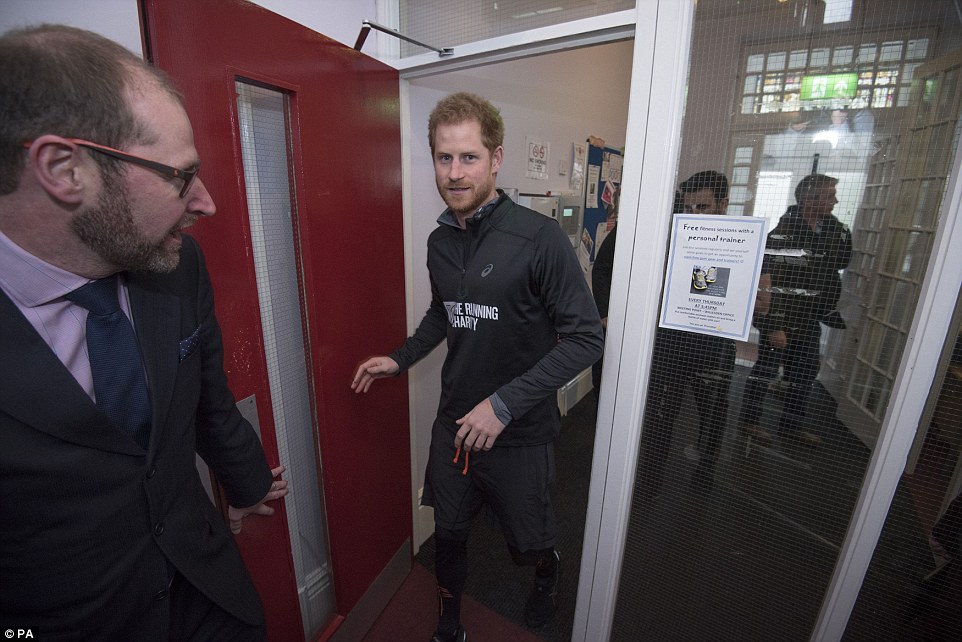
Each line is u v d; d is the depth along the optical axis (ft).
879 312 2.83
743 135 2.98
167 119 1.74
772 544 3.52
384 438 4.83
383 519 4.95
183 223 2.01
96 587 1.87
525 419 3.70
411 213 4.98
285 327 3.61
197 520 2.34
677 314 3.41
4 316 1.58
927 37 2.46
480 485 4.02
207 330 2.51
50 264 1.69
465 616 5.03
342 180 3.75
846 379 3.01
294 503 3.98
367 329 4.31
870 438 3.01
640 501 3.96
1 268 1.60
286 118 3.30
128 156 1.61
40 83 1.42
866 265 2.81
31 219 1.56
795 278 3.01
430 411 6.02
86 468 1.77
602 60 9.29
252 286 3.11
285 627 3.85
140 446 1.99
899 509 3.00
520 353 3.66
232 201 2.89
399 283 4.78
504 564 5.76
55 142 1.45
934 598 3.11
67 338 1.80
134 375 1.99
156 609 2.12
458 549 4.27
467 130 3.22
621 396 3.70
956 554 2.99
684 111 3.11
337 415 4.03
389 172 4.37
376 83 4.04
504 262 3.42
